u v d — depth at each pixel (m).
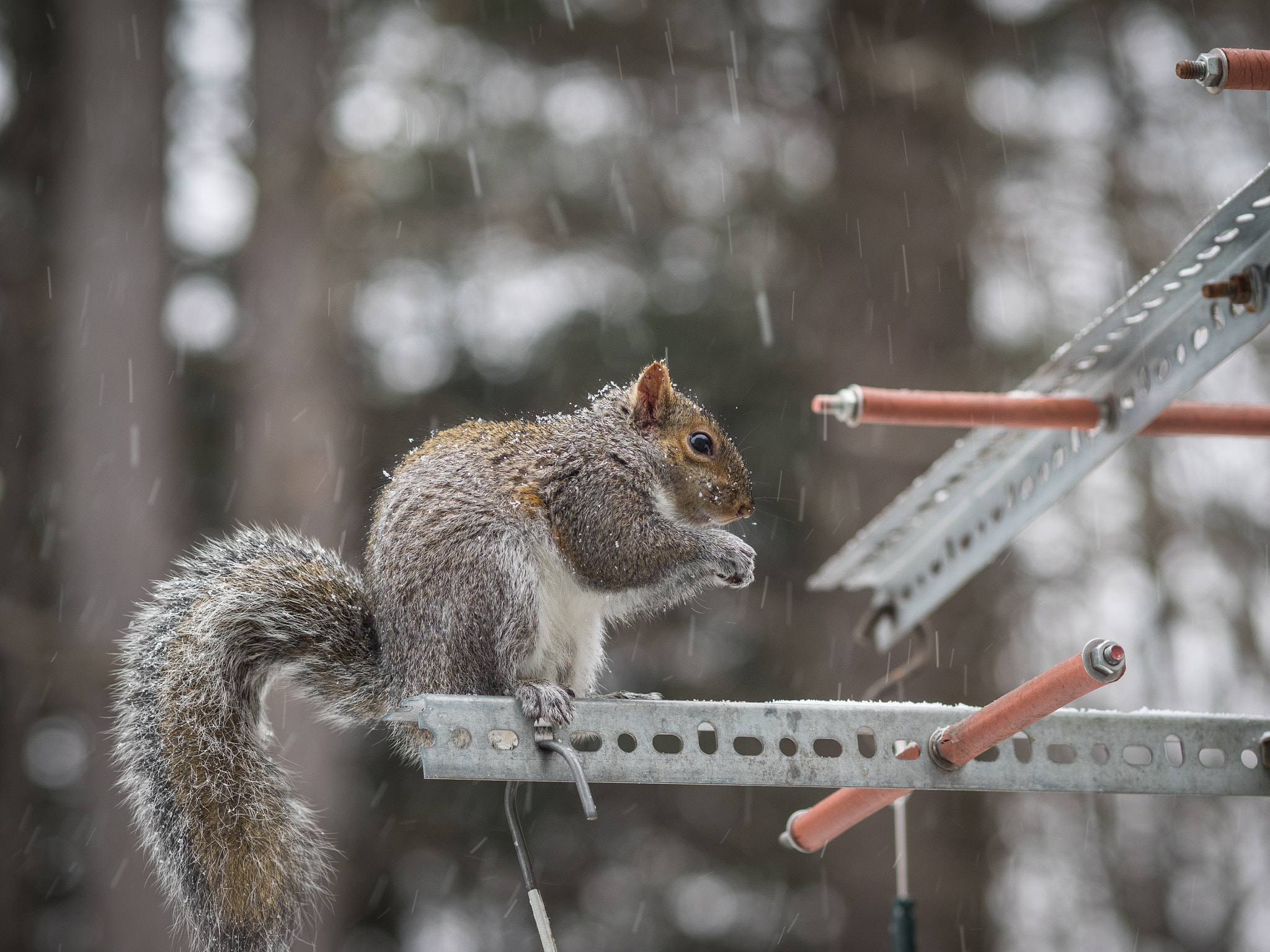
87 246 16.28
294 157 15.87
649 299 16.77
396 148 16.19
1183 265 4.73
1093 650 3.69
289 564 6.17
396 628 5.66
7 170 18.92
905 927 5.67
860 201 14.84
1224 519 14.09
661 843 17.16
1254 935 15.65
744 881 16.56
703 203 16.89
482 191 16.44
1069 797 16.12
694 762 4.18
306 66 16.05
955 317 14.45
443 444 5.98
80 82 16.67
